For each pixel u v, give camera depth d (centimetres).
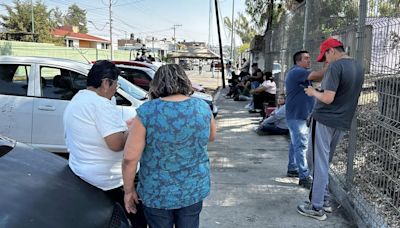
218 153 645
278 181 493
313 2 645
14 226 178
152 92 221
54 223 194
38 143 539
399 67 309
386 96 328
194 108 219
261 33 2056
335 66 343
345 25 468
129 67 932
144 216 259
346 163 412
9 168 233
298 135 467
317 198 376
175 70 220
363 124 374
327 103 346
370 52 367
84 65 566
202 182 228
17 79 547
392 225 309
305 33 685
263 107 1039
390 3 338
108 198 249
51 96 544
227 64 3309
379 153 338
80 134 247
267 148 684
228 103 1422
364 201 362
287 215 387
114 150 248
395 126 308
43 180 231
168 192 220
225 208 404
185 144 216
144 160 223
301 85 453
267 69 1477
